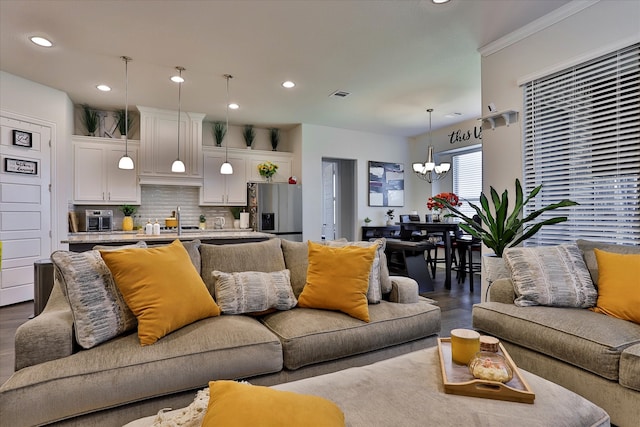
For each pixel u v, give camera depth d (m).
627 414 1.61
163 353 1.58
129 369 1.48
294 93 4.82
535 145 3.13
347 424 1.08
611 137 2.65
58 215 4.59
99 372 1.44
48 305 1.89
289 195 6.19
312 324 2.01
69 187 5.02
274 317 2.17
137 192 5.49
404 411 1.15
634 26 2.47
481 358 1.33
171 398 1.58
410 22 3.06
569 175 2.90
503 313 2.23
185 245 2.29
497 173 3.45
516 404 1.19
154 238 3.67
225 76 4.21
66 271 1.65
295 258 2.58
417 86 4.59
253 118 6.05
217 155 6.08
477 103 5.25
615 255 2.18
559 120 2.95
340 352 1.97
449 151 6.66
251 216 6.14
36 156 4.36
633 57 2.51
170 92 4.74
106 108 5.46
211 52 3.59
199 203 6.00
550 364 1.96
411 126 6.62
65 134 4.69
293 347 1.85
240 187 6.27
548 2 2.79
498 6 2.83
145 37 3.28
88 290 1.67
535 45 3.09
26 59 3.72
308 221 6.37
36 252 4.36
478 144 6.07
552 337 1.92
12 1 2.71
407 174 7.55
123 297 1.76
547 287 2.25
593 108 2.73
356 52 3.62
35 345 1.49
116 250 1.85
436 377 1.38
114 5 2.77
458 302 4.30
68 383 1.38
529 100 3.16
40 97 4.40
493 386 1.24
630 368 1.59
